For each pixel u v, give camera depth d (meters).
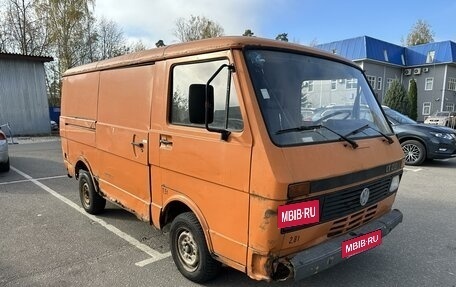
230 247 2.89
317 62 3.31
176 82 3.35
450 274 3.67
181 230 3.49
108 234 4.72
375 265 3.86
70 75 5.73
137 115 3.88
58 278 3.57
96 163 4.94
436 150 9.29
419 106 47.72
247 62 2.76
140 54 3.87
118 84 4.26
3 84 17.89
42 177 8.23
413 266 3.84
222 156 2.84
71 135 5.69
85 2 30.62
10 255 4.09
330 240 2.91
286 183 2.47
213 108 2.79
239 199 2.74
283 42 3.13
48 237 4.62
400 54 47.47
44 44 29.91
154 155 3.61
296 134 2.79
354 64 3.88
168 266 3.83
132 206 4.16
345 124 3.34
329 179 2.73
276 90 2.84
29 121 18.86
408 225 5.05
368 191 3.18
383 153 3.39
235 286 3.41
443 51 45.38
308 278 3.57
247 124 2.66
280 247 2.61
